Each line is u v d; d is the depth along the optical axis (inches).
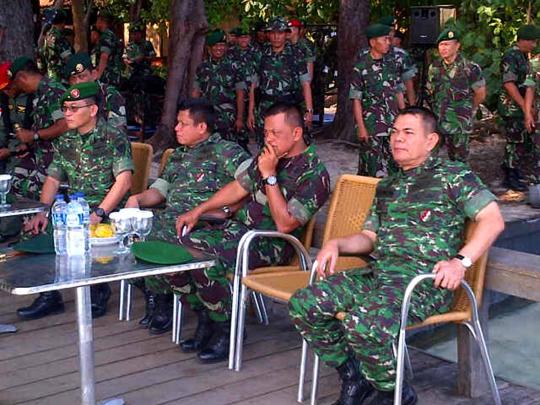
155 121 462.9
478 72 299.7
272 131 149.4
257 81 343.0
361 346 122.3
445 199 130.6
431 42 381.7
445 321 129.0
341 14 446.3
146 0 642.2
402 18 494.9
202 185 169.2
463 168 131.0
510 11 373.1
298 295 129.9
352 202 156.8
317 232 165.8
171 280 156.6
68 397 142.7
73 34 547.2
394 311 122.6
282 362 157.5
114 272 114.5
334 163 398.3
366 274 134.6
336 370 143.0
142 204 171.5
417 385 146.9
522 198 322.0
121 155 171.5
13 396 142.9
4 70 214.4
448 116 300.7
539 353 201.8
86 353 121.3
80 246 125.3
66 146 175.5
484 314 140.5
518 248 253.1
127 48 469.7
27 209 162.2
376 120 281.6
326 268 132.3
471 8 377.7
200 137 171.2
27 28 296.5
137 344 167.0
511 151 335.0
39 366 156.4
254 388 145.7
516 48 322.3
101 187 173.6
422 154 133.4
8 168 227.3
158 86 460.4
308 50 333.1
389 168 284.4
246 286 148.9
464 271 124.6
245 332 168.6
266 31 333.7
